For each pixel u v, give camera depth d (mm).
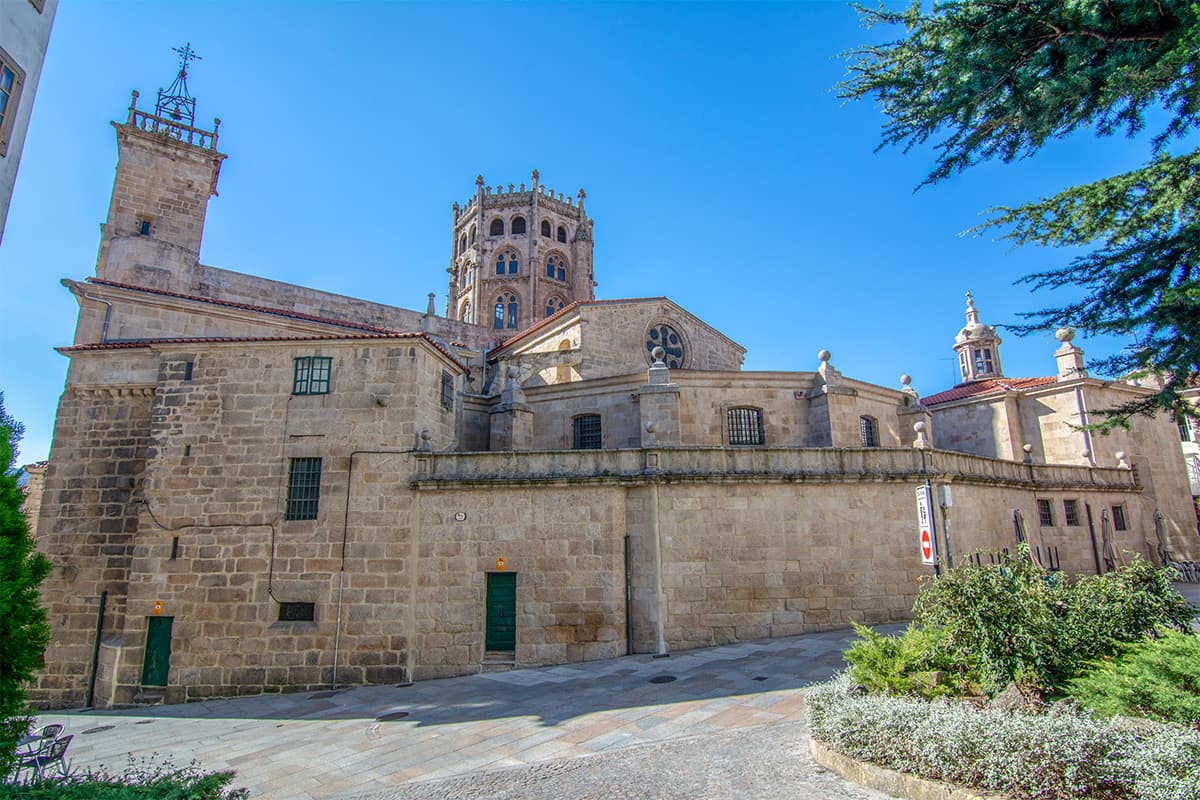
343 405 23562
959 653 12547
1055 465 32031
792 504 23594
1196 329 10633
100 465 25406
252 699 21078
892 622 23203
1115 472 34656
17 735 9555
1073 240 11695
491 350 45219
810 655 19609
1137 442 36750
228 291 38688
